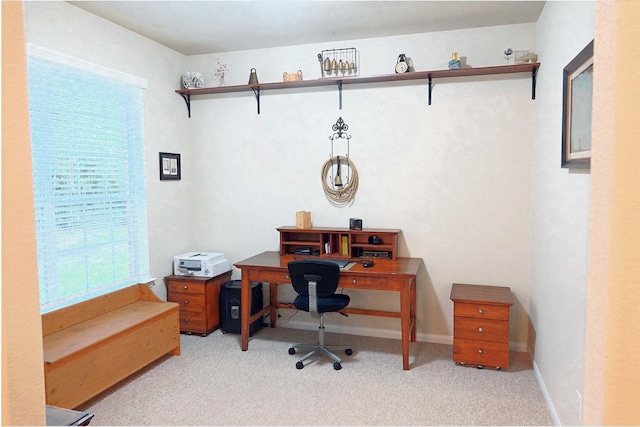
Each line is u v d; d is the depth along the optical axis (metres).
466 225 3.56
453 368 3.15
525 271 3.44
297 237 3.96
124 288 3.40
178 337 3.43
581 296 1.99
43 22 2.75
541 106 3.05
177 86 4.11
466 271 3.59
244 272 3.48
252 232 4.18
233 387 2.87
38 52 2.69
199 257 3.95
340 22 3.31
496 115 3.43
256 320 3.95
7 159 0.61
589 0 1.96
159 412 2.56
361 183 3.82
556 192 2.53
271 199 4.11
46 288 2.79
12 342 0.62
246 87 3.90
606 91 0.61
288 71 3.94
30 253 0.64
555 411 2.41
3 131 0.60
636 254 0.58
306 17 3.21
